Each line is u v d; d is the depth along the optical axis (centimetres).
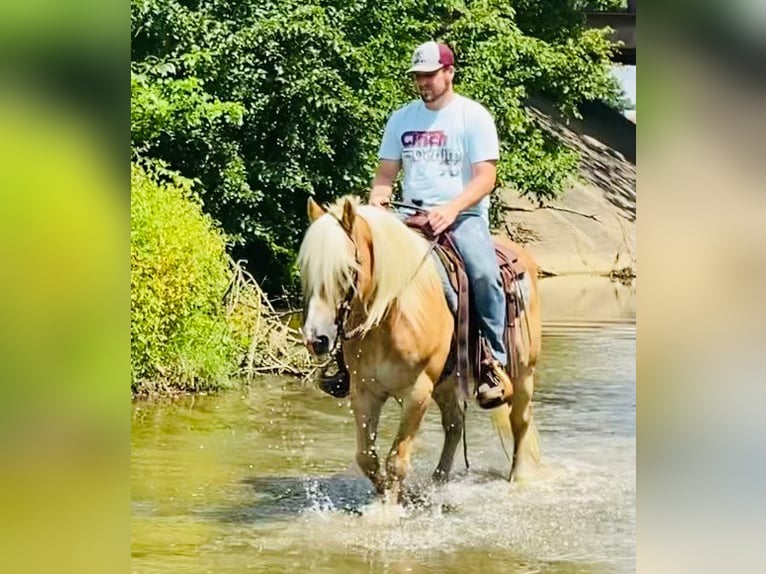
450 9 1923
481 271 682
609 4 2881
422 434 924
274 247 1630
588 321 1702
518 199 2762
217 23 1579
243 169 1595
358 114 1644
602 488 746
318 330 588
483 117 686
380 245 627
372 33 1762
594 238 2731
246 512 686
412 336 641
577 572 579
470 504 705
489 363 689
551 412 1007
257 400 1055
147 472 779
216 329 1130
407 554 606
